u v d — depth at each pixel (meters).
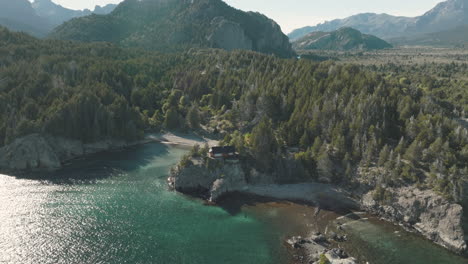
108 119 161.50
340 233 90.81
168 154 155.62
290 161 123.38
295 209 103.94
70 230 87.50
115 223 92.50
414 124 124.88
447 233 86.94
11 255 75.88
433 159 109.62
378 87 151.62
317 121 140.50
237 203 107.19
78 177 124.69
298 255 80.50
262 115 167.62
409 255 82.00
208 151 128.25
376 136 125.12
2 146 134.25
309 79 181.75
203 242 85.31
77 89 169.00
